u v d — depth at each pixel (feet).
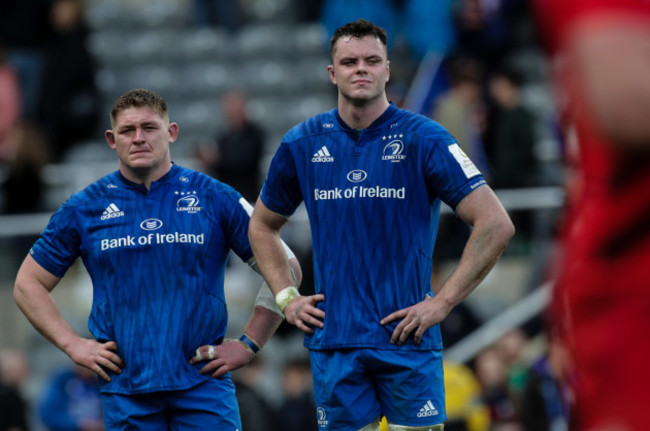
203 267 41.42
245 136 97.96
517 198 90.63
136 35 148.87
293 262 42.16
